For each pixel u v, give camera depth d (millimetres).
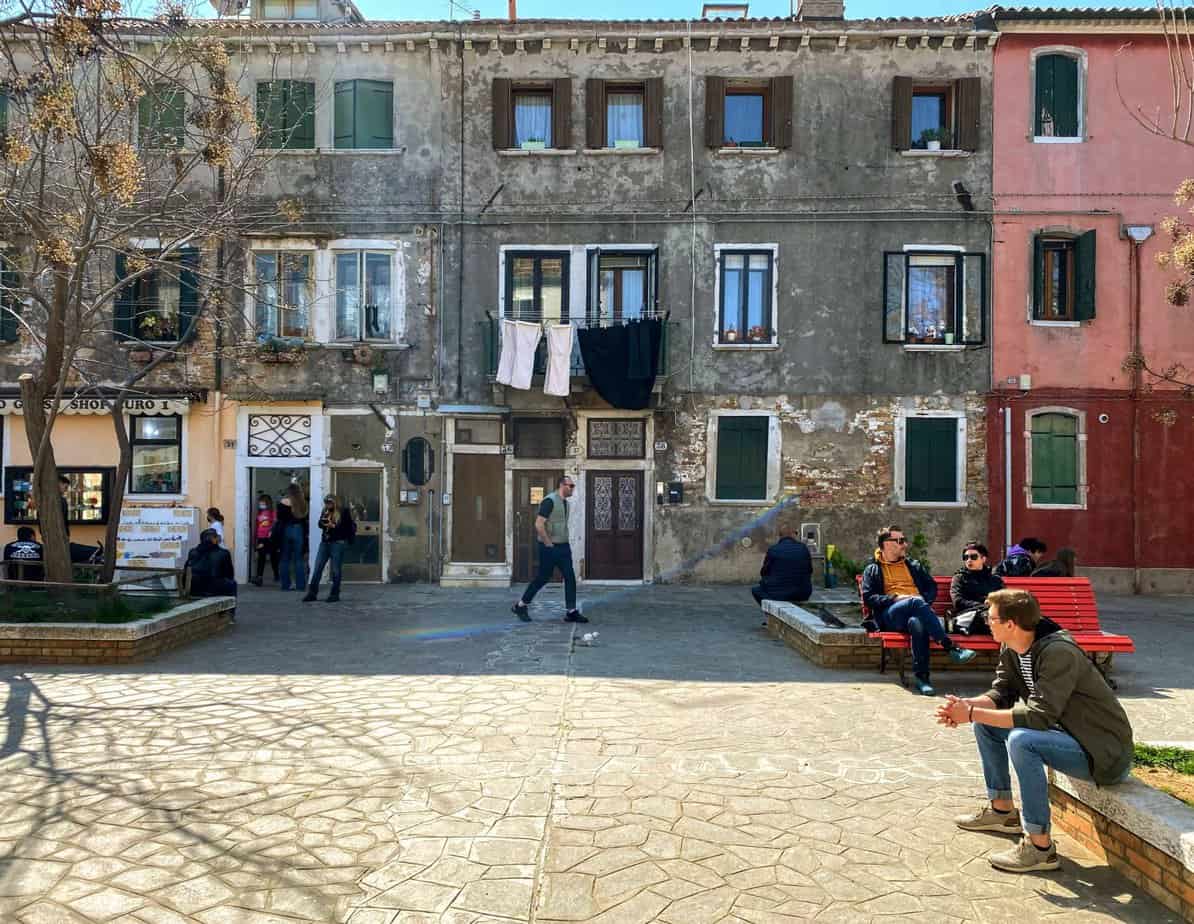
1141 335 16219
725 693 7570
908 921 3760
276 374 16219
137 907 3803
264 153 13195
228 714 6812
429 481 16078
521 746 6047
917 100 16562
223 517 16047
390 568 16094
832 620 9703
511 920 3748
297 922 3713
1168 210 16203
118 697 7336
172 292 16297
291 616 12156
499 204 16281
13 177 10172
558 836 4590
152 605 10094
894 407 16141
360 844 4465
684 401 16188
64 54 9539
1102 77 16203
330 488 16188
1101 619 12844
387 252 16359
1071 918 3785
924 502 16141
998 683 4766
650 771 5582
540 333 15516
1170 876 3852
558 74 16266
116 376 16062
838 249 16203
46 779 5340
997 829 4684
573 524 16219
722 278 16297
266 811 4875
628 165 16281
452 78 16281
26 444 16141
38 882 4008
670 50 16234
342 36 16047
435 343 16203
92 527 16094
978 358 16172
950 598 8555
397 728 6457
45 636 8695
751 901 3924
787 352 16188
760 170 16219
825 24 15891
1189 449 16078
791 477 16141
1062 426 16281
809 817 4875
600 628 11102
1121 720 4262
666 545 16109
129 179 9430
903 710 7078
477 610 12734
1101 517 16078
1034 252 16312
